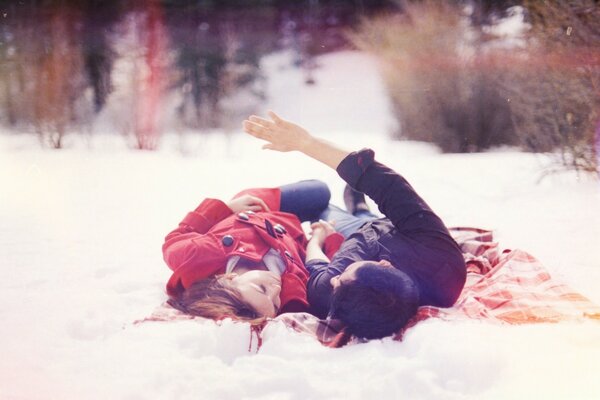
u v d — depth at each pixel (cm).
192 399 219
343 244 306
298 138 310
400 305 260
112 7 1592
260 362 242
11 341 269
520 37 980
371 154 298
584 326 266
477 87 961
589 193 598
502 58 957
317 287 289
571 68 680
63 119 1136
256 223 312
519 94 739
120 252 423
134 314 300
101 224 509
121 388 226
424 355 239
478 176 692
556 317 276
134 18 1605
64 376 236
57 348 262
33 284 350
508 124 952
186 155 920
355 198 382
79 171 779
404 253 284
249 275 281
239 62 1530
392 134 1046
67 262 397
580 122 671
